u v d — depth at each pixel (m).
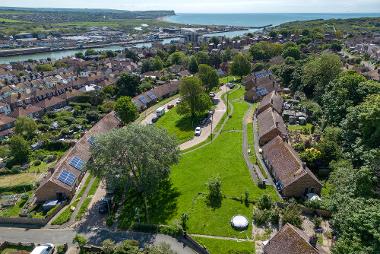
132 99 142.88
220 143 102.31
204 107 123.38
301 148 88.81
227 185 77.81
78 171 84.88
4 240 63.91
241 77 185.00
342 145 82.19
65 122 128.50
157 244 58.06
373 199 53.09
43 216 70.81
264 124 102.56
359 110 77.19
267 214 64.81
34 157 101.75
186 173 85.75
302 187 70.75
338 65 124.62
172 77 192.75
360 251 44.34
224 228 63.28
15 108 145.88
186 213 68.25
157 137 71.81
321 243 57.31
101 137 71.94
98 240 62.59
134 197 76.19
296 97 132.88
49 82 188.12
